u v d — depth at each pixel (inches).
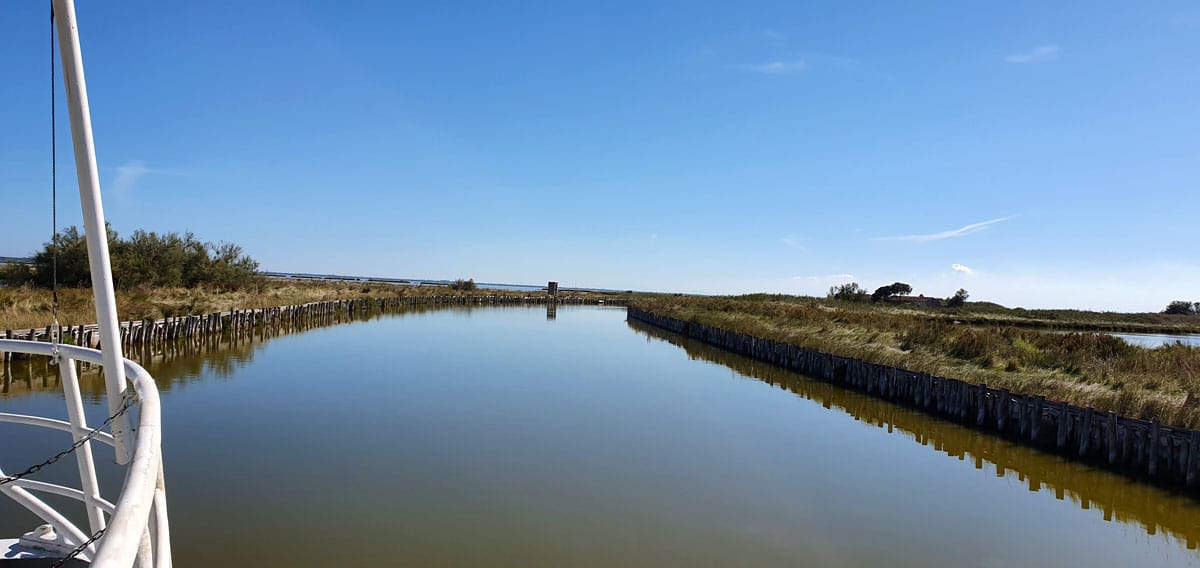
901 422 576.7
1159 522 347.3
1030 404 511.8
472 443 453.4
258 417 499.5
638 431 510.9
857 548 308.8
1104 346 720.3
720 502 361.1
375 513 322.0
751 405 639.1
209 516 308.7
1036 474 426.9
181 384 624.7
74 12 100.3
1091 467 441.4
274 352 884.6
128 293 1070.4
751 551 300.2
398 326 1412.4
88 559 142.3
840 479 410.9
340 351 921.5
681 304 1918.1
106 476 343.0
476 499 347.9
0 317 687.7
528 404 592.4
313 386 635.5
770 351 973.2
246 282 1643.7
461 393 629.9
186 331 949.8
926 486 401.7
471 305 2598.4
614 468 412.5
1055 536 328.8
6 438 405.7
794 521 339.0
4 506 297.7
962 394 585.3
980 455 471.5
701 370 876.6
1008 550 311.6
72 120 101.7
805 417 589.6
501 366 827.4
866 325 1053.2
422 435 467.2
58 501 304.8
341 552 277.4
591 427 515.8
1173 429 406.6
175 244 1413.6
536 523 320.2
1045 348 734.5
